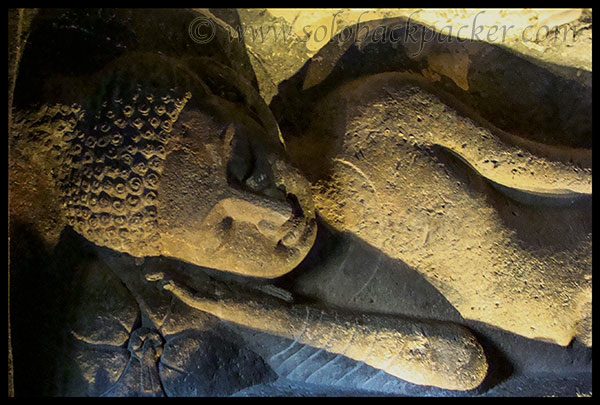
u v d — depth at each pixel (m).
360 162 3.62
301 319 3.56
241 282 3.56
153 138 3.28
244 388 3.67
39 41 3.48
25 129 3.35
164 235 3.35
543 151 3.73
